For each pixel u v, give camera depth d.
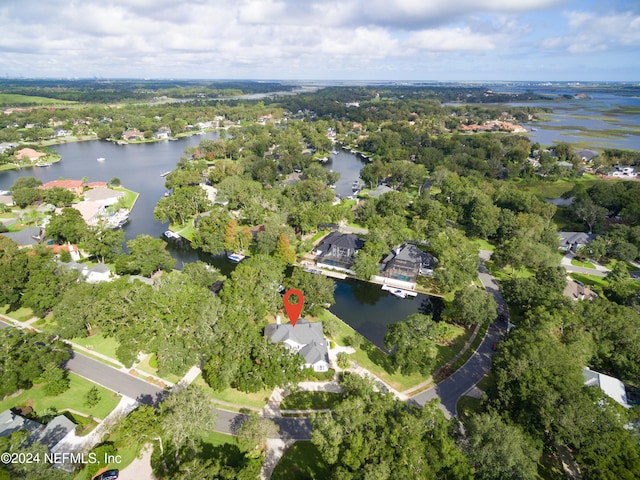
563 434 57.78
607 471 52.94
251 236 142.38
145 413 59.78
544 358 66.31
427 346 79.81
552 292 96.75
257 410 72.38
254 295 94.50
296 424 69.50
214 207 181.12
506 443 52.09
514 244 122.75
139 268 116.31
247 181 197.25
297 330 87.94
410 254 128.12
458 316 97.44
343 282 125.00
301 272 104.69
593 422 57.69
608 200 170.75
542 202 169.00
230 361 72.56
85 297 88.00
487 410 67.25
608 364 81.62
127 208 186.00
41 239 142.00
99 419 68.69
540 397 60.94
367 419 53.91
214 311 81.44
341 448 52.34
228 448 64.06
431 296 117.06
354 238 137.00
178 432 57.44
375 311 109.88
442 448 50.94
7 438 55.19
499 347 75.44
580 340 77.12
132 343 78.19
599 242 134.25
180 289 88.25
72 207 167.25
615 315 83.94
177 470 57.84
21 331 76.31
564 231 158.88
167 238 157.12
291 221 164.38
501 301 112.19
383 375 82.75
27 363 71.00
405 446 49.69
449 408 73.94
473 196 170.25
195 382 78.12
